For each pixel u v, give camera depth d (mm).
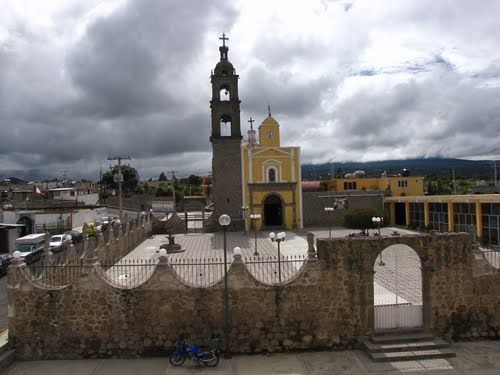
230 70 52188
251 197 51938
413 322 15648
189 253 34188
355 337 15281
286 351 15164
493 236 35875
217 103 51812
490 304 15781
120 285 15367
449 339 15500
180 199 92188
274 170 52500
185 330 15156
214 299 15211
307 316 15219
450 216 41938
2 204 63844
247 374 13594
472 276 15711
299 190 52719
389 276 23641
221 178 52000
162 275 15234
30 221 49312
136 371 14016
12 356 14914
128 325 15117
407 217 50781
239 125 52094
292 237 43625
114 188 110312
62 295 15180
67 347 15133
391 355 14281
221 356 14883
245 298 15188
